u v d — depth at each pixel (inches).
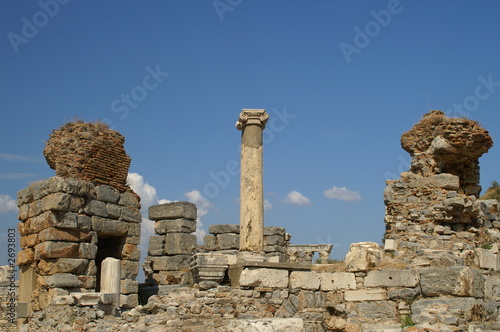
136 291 1026.7
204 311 738.8
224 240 1309.1
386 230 947.3
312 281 794.8
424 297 733.9
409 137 984.9
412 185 927.7
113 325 776.3
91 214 975.0
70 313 839.7
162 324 721.6
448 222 911.7
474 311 698.2
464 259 780.0
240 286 767.1
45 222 929.5
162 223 1175.0
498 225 1008.9
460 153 965.2
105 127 1066.1
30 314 946.1
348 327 756.6
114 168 1055.0
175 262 1139.3
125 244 1035.9
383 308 753.0
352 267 784.3
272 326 532.4
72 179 951.0
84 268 944.3
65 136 1023.6
